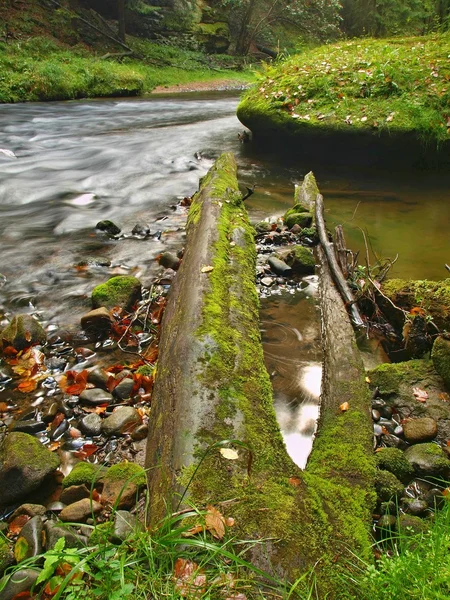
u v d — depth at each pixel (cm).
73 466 266
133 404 313
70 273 489
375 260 525
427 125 810
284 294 453
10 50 1761
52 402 313
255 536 175
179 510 185
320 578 168
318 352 364
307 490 206
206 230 442
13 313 418
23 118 1284
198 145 1041
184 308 321
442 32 1429
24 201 708
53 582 174
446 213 676
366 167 887
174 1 2722
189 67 2467
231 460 206
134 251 542
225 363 267
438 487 253
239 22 3022
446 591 161
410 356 363
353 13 2773
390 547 210
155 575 161
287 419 297
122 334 390
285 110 920
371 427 274
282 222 621
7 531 223
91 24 2284
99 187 778
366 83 916
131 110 1516
